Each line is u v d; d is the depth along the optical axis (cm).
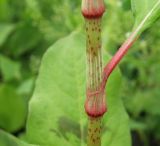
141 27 29
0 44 90
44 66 39
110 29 66
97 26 27
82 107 38
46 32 78
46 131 38
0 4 96
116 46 69
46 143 38
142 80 72
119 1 67
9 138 30
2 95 76
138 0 30
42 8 83
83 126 38
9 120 77
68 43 39
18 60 92
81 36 39
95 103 29
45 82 39
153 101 69
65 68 39
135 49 69
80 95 38
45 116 38
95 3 26
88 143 31
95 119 30
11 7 98
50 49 39
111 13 67
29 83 77
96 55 28
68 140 38
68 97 39
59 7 75
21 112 77
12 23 98
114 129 38
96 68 28
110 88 38
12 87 80
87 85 29
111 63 29
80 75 39
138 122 71
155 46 68
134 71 78
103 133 38
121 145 38
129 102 70
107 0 67
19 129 78
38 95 39
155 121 72
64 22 77
